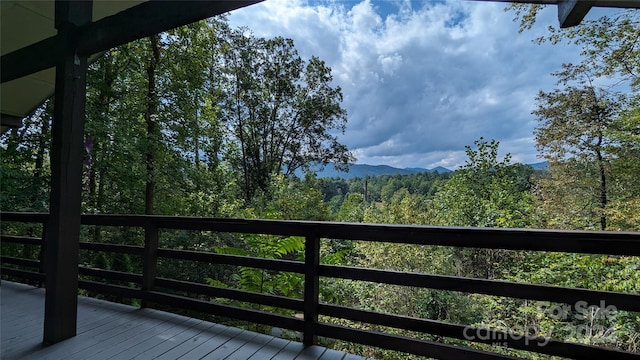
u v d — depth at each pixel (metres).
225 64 16.22
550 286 1.56
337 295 4.58
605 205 7.61
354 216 13.30
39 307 2.79
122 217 2.95
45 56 2.14
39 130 7.20
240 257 2.41
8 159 6.75
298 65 17.88
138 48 7.84
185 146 8.83
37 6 2.49
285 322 2.18
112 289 2.91
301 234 2.16
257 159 17.70
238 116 17.23
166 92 8.50
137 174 7.84
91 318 2.51
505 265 6.00
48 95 3.61
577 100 8.51
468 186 8.35
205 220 2.55
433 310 5.45
